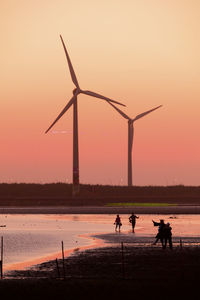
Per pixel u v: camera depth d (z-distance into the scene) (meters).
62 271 115.44
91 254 140.88
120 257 132.88
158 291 94.50
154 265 119.50
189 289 95.75
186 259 126.81
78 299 90.62
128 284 99.81
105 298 90.81
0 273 113.50
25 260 134.12
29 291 95.50
